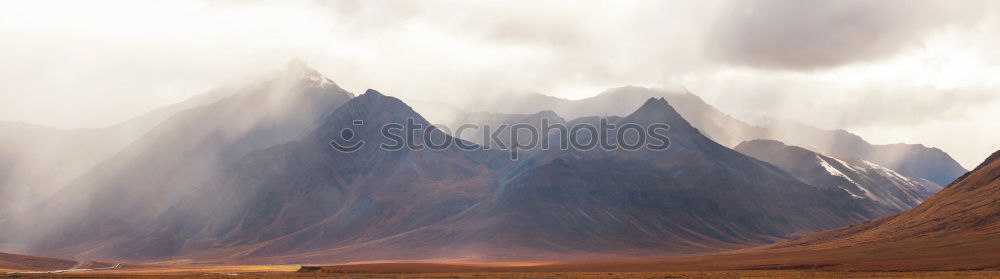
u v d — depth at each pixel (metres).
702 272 171.38
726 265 197.75
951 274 138.38
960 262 161.25
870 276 139.50
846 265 173.75
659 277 154.75
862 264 172.62
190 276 178.75
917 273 145.38
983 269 153.25
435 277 174.25
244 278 166.62
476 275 181.75
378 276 182.25
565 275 173.62
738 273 163.88
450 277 172.88
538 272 196.38
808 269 177.38
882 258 179.12
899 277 133.12
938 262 164.50
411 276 180.38
